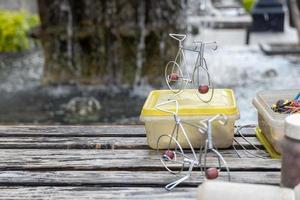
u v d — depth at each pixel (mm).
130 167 1205
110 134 1475
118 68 4285
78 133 1492
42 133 1501
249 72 4578
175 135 1246
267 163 1213
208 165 1191
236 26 6969
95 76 4305
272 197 761
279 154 1238
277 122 1168
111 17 4195
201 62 1340
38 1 4266
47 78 4352
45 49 4363
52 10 4246
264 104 1312
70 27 4266
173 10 4211
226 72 4520
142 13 4188
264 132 1342
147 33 4188
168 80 1346
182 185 1105
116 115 3312
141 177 1150
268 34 7348
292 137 901
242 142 1358
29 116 3346
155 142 1290
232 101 1279
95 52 4293
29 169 1216
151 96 1359
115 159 1262
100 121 3186
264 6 7496
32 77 4648
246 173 1158
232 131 1269
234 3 9102
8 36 6309
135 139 1421
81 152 1330
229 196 771
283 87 3984
